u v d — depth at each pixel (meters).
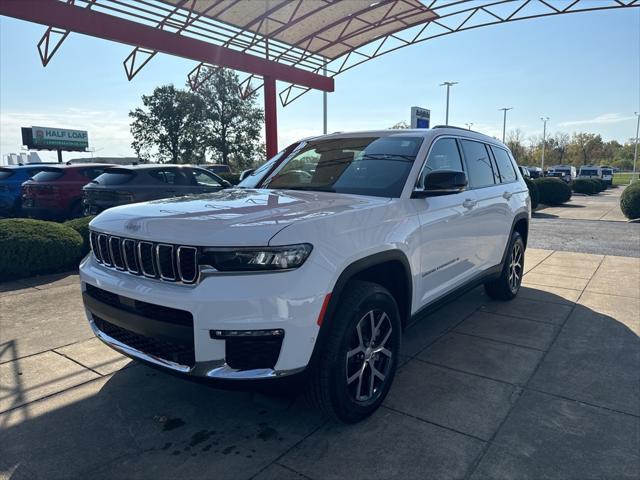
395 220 3.06
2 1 9.96
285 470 2.40
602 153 92.62
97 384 3.34
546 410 2.96
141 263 2.60
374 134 4.08
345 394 2.66
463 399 3.10
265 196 3.26
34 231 6.55
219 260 2.32
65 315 4.81
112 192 8.88
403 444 2.61
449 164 3.98
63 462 2.47
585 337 4.19
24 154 44.53
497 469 2.39
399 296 3.30
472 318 4.73
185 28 13.38
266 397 2.95
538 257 8.03
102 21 11.58
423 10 15.17
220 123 52.38
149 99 53.34
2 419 2.88
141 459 2.50
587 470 2.38
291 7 14.41
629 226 12.59
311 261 2.41
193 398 3.14
